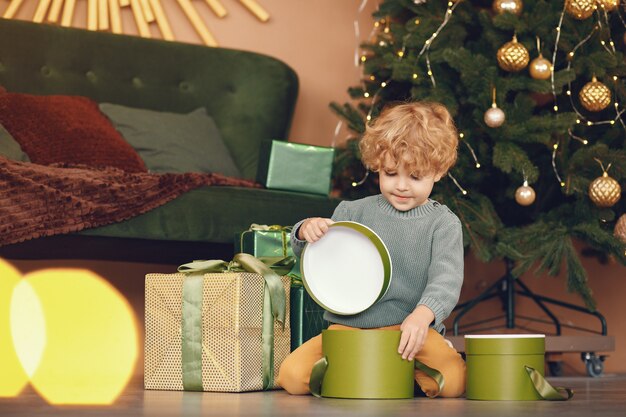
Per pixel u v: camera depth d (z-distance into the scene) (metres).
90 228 2.38
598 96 2.71
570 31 2.81
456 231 1.76
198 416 1.30
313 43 3.74
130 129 3.10
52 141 2.82
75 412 1.37
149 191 2.48
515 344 1.61
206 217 2.57
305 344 1.79
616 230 2.69
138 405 1.50
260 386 1.85
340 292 1.78
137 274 3.27
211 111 3.43
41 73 3.19
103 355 3.18
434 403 1.53
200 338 1.84
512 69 2.72
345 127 3.75
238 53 3.51
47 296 3.11
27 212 2.30
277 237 2.16
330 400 1.59
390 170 1.74
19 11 3.34
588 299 2.71
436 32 2.91
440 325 1.82
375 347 1.62
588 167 2.82
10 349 3.02
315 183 2.82
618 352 3.17
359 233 1.76
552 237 2.72
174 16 3.56
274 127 3.45
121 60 3.32
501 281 3.06
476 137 2.90
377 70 3.19
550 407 1.46
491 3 3.33
